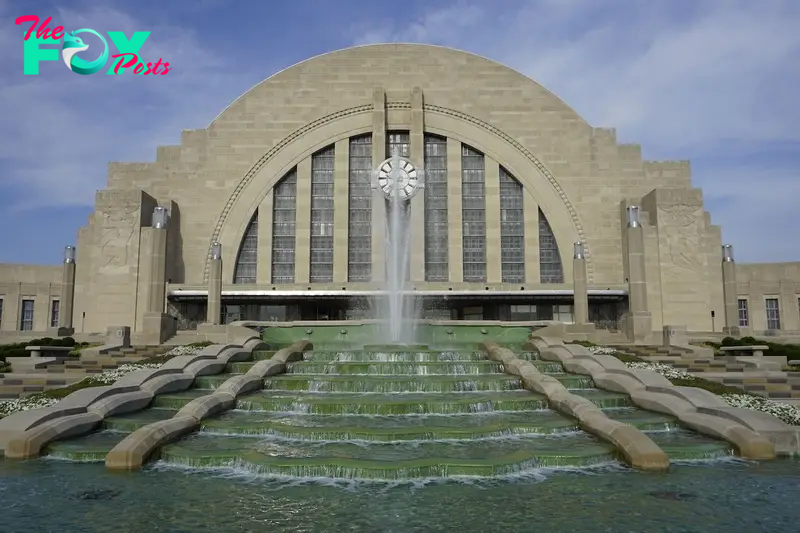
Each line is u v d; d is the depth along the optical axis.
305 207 45.25
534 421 16.53
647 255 42.22
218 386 21.38
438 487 11.80
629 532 9.74
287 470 12.49
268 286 41.88
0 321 47.34
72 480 12.34
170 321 33.19
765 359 27.34
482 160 46.84
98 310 40.94
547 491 11.64
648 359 26.83
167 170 45.69
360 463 12.43
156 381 19.77
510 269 45.44
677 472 13.09
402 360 25.17
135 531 9.70
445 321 32.91
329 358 25.39
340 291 41.47
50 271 48.47
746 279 45.56
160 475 12.65
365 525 9.89
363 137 46.84
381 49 47.12
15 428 14.70
